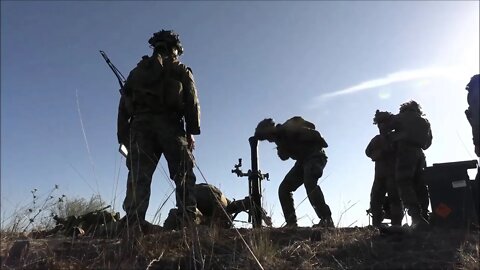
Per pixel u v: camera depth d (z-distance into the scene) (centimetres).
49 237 483
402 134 671
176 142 546
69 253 418
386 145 808
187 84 566
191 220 480
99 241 448
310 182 767
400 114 695
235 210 734
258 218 587
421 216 634
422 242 494
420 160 678
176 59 586
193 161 553
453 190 577
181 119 578
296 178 821
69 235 514
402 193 655
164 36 593
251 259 420
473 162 579
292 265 427
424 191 686
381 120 829
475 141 546
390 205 819
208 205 704
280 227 542
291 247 463
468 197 571
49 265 391
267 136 797
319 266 434
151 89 548
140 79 554
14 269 387
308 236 518
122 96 594
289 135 802
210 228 483
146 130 546
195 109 569
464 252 457
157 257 411
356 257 457
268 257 429
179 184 533
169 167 549
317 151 797
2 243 431
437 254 456
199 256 419
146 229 486
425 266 430
